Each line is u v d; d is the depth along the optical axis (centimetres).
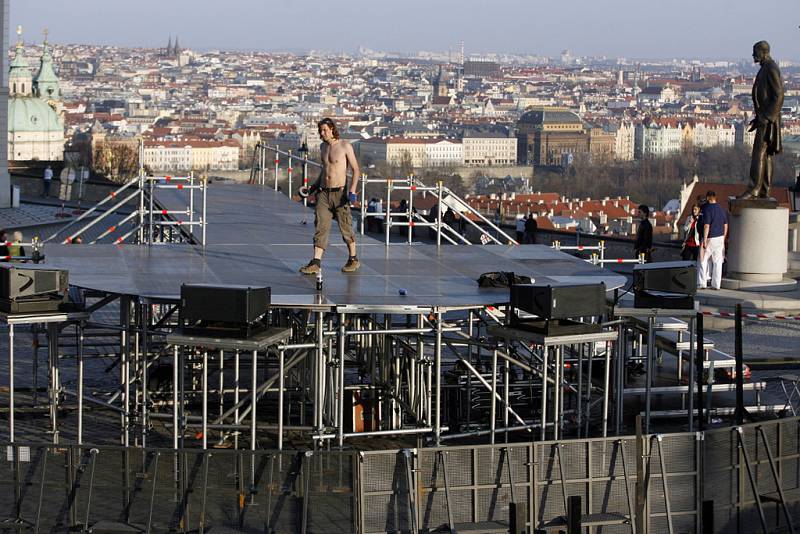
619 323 2028
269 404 2294
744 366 2303
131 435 2062
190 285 1767
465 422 2170
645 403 2138
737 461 1686
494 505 1603
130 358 2166
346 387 2122
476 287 2097
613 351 2445
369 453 1553
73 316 1906
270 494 1548
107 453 1573
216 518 1555
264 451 1545
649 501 1652
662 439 1653
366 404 2134
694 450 1664
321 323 1892
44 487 1584
